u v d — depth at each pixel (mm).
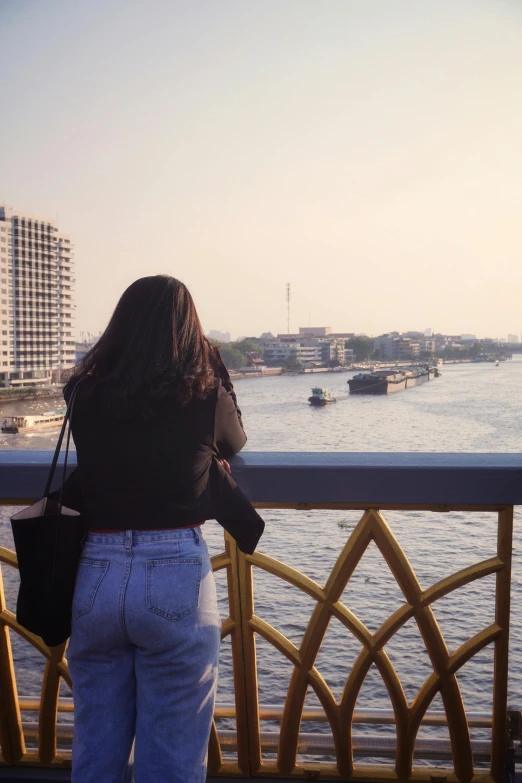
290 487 1648
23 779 1775
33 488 1690
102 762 1321
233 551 1701
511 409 77312
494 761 1691
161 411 1295
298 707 1714
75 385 1342
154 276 1388
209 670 1346
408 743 1697
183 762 1312
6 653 1768
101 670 1334
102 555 1312
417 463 1640
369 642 1647
